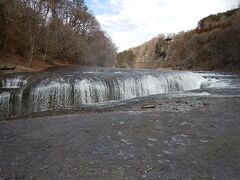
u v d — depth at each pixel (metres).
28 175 5.63
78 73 21.77
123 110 12.09
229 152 6.67
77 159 6.37
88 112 12.12
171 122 9.43
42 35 40.06
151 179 5.37
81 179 5.41
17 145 7.43
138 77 19.55
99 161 6.24
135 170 5.76
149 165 5.98
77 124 9.53
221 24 62.28
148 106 12.32
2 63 27.44
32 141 7.75
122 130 8.57
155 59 101.25
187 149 6.89
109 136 8.00
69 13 60.16
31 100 16.20
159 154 6.59
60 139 7.85
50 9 43.81
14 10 32.91
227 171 5.67
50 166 6.03
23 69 27.22
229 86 19.50
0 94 15.72
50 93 16.31
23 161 6.32
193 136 7.89
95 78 18.52
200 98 14.37
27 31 36.25
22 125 9.70
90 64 60.19
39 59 39.41
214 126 8.88
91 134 8.23
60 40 47.44
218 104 12.52
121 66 125.12
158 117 10.21
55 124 9.67
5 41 32.38
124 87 18.19
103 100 17.38
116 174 5.59
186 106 12.26
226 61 45.69
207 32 61.09
